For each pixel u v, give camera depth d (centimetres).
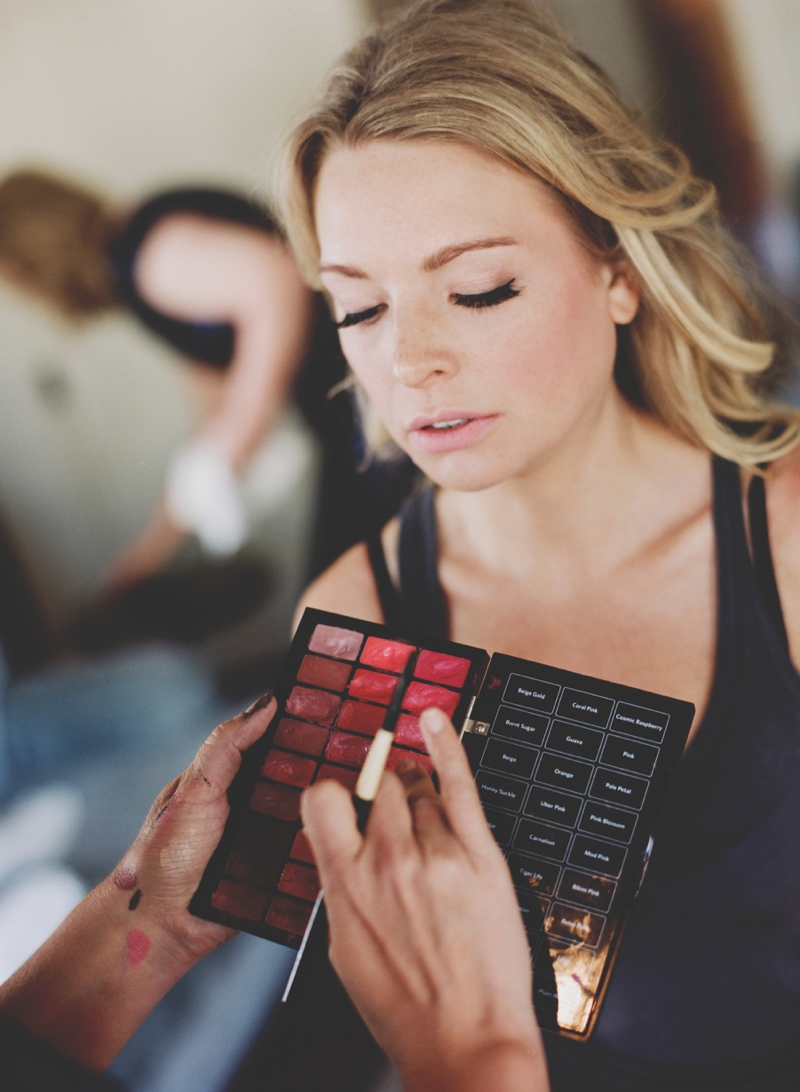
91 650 218
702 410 68
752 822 66
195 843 55
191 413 202
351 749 55
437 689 56
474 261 57
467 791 44
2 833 130
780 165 129
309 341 183
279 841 54
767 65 131
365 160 57
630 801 53
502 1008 42
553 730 55
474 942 42
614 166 61
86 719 158
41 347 204
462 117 55
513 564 72
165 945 56
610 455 67
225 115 192
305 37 185
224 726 57
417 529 77
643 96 133
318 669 58
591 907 51
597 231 61
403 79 56
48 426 212
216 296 185
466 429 60
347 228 59
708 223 71
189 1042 92
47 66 192
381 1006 43
